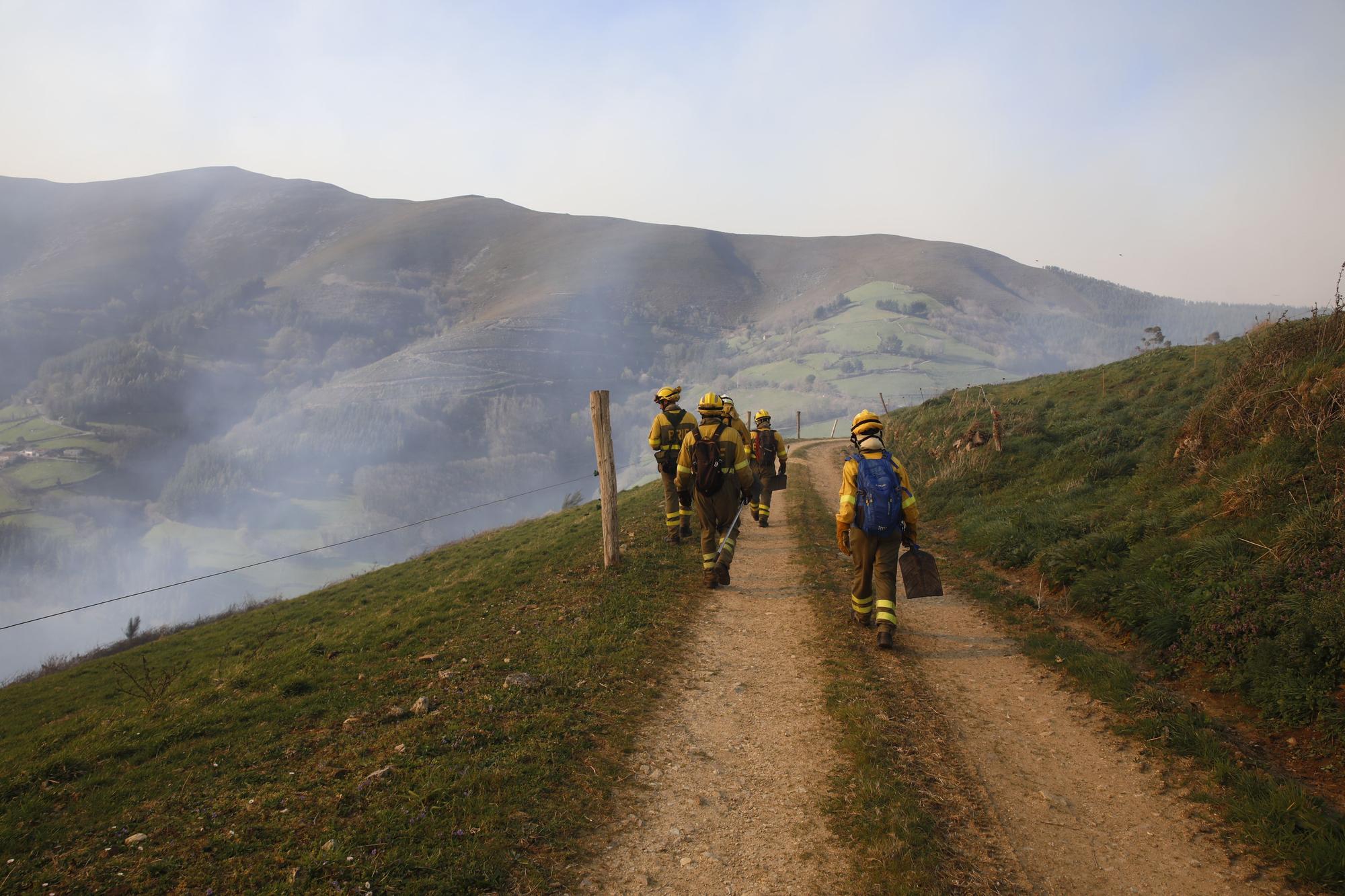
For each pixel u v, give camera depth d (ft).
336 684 20.88
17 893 11.63
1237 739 16.51
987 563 32.27
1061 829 13.66
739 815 14.14
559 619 25.17
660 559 32.89
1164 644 20.72
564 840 13.07
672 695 19.47
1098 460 39.40
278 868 11.94
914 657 21.88
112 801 15.05
